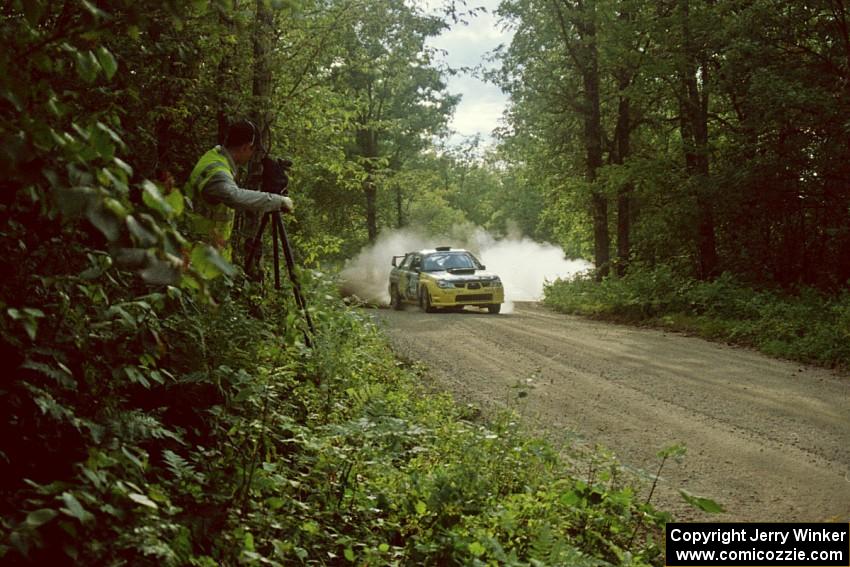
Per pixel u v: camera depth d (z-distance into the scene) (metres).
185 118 8.34
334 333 7.91
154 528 3.12
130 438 3.64
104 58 2.80
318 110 12.77
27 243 3.46
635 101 23.77
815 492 6.21
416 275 23.09
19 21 2.94
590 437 7.85
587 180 28.03
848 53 18.52
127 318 3.63
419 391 9.34
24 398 3.38
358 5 11.92
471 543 4.25
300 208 13.88
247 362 5.43
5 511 2.99
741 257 22.36
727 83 20.59
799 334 14.39
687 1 21.67
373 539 4.39
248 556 3.51
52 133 2.40
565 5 27.77
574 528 5.14
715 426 8.29
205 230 3.33
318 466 4.78
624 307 20.17
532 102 28.83
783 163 19.33
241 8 8.81
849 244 20.36
